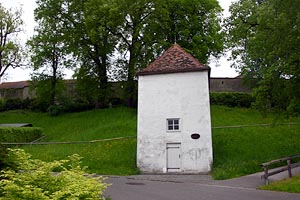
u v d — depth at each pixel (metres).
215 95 48.03
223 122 39.19
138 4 43.41
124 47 47.06
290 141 32.00
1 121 49.56
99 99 49.31
